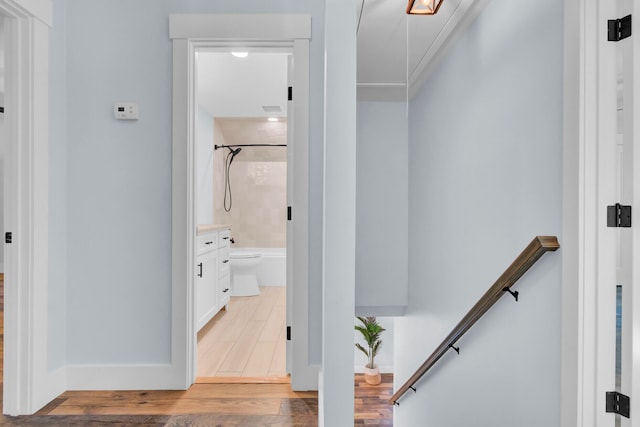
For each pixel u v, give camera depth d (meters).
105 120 2.29
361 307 4.28
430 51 3.04
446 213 2.86
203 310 3.57
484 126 2.18
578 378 1.35
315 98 2.31
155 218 2.30
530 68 1.69
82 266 2.29
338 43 1.67
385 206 4.25
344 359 1.65
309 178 2.30
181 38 2.28
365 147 4.24
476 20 2.31
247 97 4.90
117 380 2.28
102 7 2.29
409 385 3.33
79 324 2.29
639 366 1.33
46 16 2.08
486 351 2.12
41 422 1.92
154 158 2.30
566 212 1.41
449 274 2.79
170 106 2.30
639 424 1.30
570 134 1.39
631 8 1.32
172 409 2.05
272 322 3.96
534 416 1.64
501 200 1.97
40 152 2.04
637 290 1.34
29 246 1.99
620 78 1.52
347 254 1.66
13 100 1.98
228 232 4.46
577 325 1.36
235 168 6.35
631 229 1.34
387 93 4.07
